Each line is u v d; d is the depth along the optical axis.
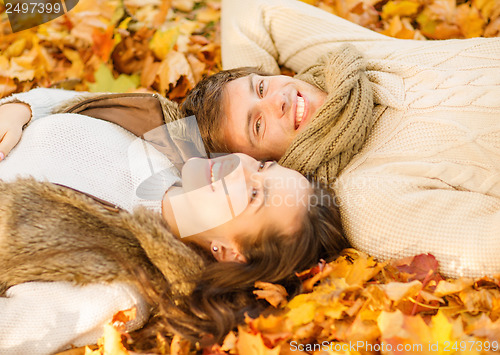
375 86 1.60
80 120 1.56
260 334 1.17
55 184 1.38
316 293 1.27
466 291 1.25
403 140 1.49
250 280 1.38
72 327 1.29
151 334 1.38
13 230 1.35
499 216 1.31
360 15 2.30
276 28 1.96
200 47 2.29
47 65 2.23
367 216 1.40
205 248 1.45
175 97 2.20
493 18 2.19
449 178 1.42
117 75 2.24
